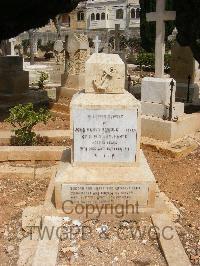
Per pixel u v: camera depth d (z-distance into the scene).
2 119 11.02
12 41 25.97
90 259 4.22
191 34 10.26
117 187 4.88
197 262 4.22
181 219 5.20
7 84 12.73
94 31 50.34
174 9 10.39
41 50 46.38
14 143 8.29
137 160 5.01
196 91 12.85
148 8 17.06
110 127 4.92
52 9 12.81
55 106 11.79
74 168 4.98
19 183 6.47
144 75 22.52
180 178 6.89
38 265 4.04
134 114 4.89
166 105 8.95
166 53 27.12
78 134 4.93
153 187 4.91
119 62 4.90
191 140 8.62
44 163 7.30
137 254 4.32
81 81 11.35
